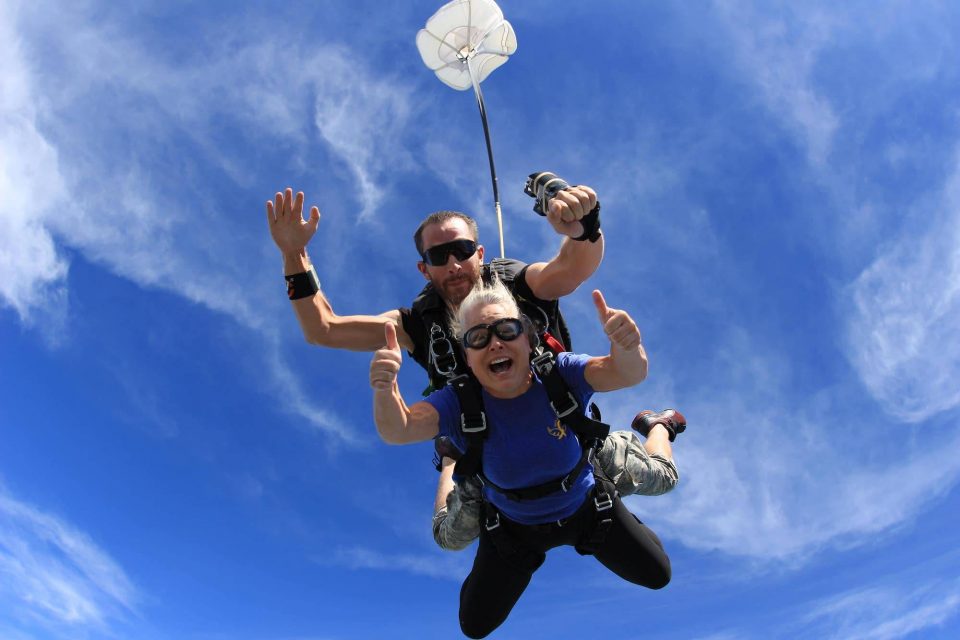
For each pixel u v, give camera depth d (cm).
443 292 201
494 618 205
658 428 259
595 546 199
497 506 190
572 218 170
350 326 202
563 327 202
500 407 167
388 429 154
